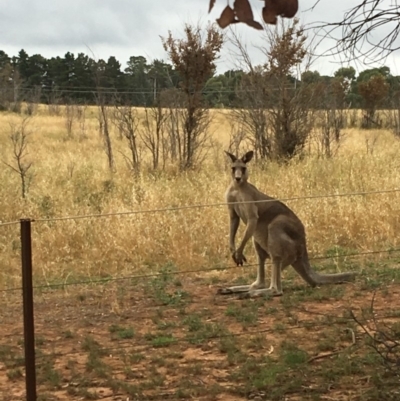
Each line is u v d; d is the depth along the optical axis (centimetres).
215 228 963
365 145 1997
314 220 996
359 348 573
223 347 589
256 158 1608
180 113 1648
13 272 855
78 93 4812
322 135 1947
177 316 695
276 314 688
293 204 1053
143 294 779
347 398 476
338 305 712
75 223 962
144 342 618
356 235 959
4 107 3697
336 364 536
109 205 1095
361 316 661
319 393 487
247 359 560
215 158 1655
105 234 921
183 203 1077
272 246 758
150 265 880
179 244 902
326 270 858
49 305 746
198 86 1636
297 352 559
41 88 4238
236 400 484
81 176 1429
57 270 863
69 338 639
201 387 503
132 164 1603
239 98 1733
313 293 753
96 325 677
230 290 769
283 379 513
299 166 1397
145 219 959
